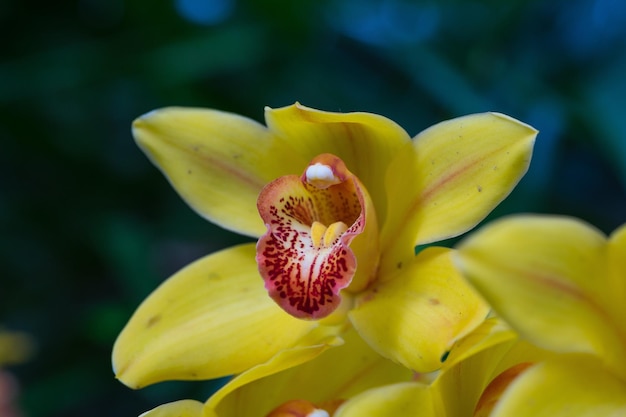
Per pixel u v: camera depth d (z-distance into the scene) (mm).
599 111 510
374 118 368
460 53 555
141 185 623
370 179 381
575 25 560
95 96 614
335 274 368
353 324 366
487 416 349
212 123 388
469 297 354
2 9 612
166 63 555
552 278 321
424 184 371
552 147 516
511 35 558
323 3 551
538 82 532
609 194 599
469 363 354
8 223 617
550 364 332
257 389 371
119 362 373
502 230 319
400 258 374
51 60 576
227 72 580
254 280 386
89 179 618
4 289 633
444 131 368
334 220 385
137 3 574
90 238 609
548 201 535
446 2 557
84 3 625
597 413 328
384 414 337
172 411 356
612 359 331
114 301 625
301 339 375
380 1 564
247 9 564
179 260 636
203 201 389
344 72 594
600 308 327
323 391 375
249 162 388
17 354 553
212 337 376
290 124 379
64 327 641
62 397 572
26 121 589
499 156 361
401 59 536
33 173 619
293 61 580
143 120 388
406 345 356
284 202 381
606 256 325
